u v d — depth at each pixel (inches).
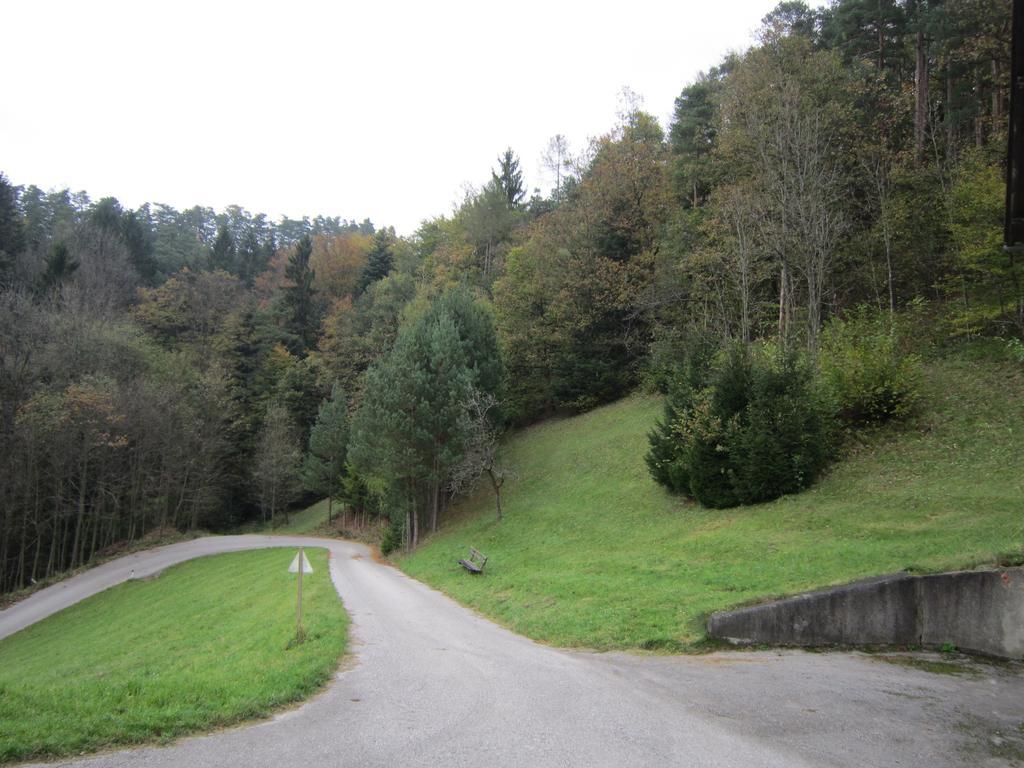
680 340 1594.5
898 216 1204.5
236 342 3260.3
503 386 1798.7
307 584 966.4
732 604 477.7
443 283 2755.9
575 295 1924.2
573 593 640.4
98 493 2167.8
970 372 991.6
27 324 1907.0
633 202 1966.0
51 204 4734.3
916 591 438.6
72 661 936.3
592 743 258.2
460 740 262.1
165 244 4798.2
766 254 1279.5
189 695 323.6
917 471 810.2
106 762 238.8
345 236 4379.9
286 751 250.2
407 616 647.8
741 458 925.2
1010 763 248.2
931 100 1475.1
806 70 1346.0
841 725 286.2
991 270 984.3
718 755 246.5
